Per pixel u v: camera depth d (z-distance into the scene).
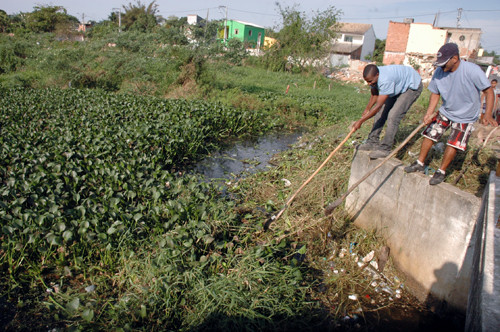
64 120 8.58
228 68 20.98
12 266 4.00
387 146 4.74
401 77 4.43
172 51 16.62
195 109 10.26
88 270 4.04
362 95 18.75
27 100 10.55
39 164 5.84
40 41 27.08
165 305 3.51
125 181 5.80
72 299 3.63
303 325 3.60
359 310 3.89
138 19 39.66
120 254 4.19
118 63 16.59
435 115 4.00
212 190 6.10
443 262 3.74
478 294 2.08
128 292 3.66
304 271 4.38
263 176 7.06
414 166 4.15
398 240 4.39
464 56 34.78
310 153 7.87
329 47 27.95
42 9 35.03
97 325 3.36
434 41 34.59
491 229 2.55
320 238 4.93
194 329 3.29
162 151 7.59
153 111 9.95
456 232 3.58
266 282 3.93
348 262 4.58
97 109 9.62
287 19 27.27
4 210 4.38
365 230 4.98
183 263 3.91
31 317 3.48
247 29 40.75
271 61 28.25
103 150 6.75
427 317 3.85
